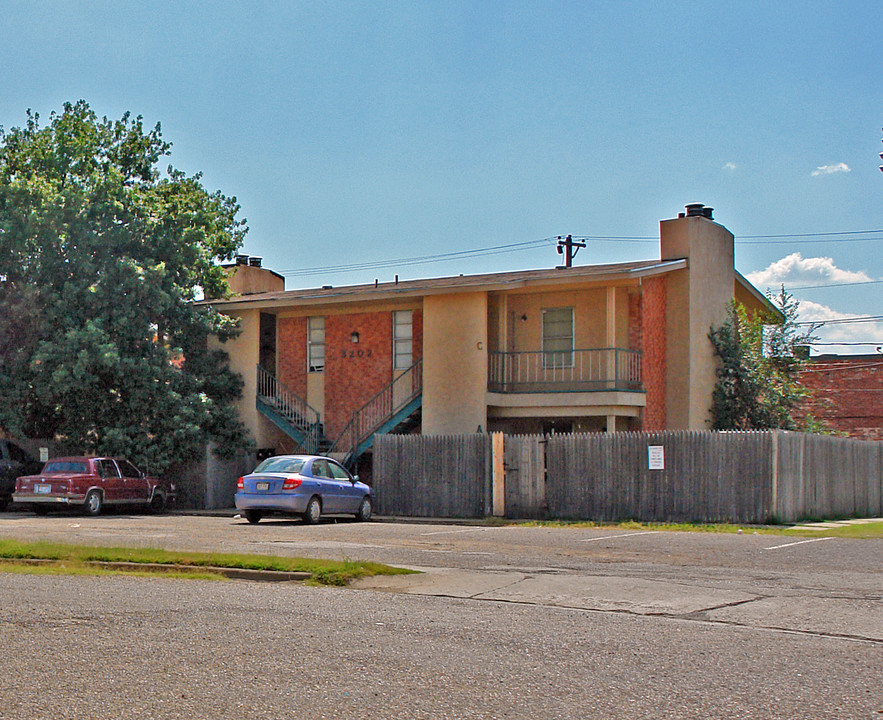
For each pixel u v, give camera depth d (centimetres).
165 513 2955
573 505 2466
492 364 3098
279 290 4272
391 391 3278
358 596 1130
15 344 3123
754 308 3762
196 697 662
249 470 3322
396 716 626
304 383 3444
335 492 2416
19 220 3034
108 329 3080
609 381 2936
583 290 3070
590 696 676
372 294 3144
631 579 1271
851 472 2739
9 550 1466
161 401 3098
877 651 838
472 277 3362
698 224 3152
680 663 779
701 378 3144
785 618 1000
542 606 1083
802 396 3369
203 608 1011
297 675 723
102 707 635
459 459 2622
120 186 3203
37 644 816
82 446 3169
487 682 711
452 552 1595
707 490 2333
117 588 1166
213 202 3928
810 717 633
